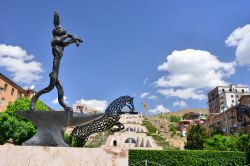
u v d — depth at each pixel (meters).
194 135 46.81
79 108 105.75
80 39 8.52
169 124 130.50
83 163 6.55
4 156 6.48
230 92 107.62
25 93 57.00
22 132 30.11
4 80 49.59
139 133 66.38
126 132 65.25
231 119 64.69
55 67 8.18
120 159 6.64
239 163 26.92
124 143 60.84
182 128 107.19
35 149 6.59
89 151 6.65
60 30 8.46
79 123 7.74
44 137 7.45
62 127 7.60
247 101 57.47
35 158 6.53
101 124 10.77
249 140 33.28
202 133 47.00
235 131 61.12
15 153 6.52
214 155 27.08
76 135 10.65
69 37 8.52
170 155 26.45
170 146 56.47
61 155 6.59
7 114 31.16
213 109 117.38
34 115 7.64
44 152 6.59
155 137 67.00
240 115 18.17
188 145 46.81
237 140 37.88
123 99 11.24
